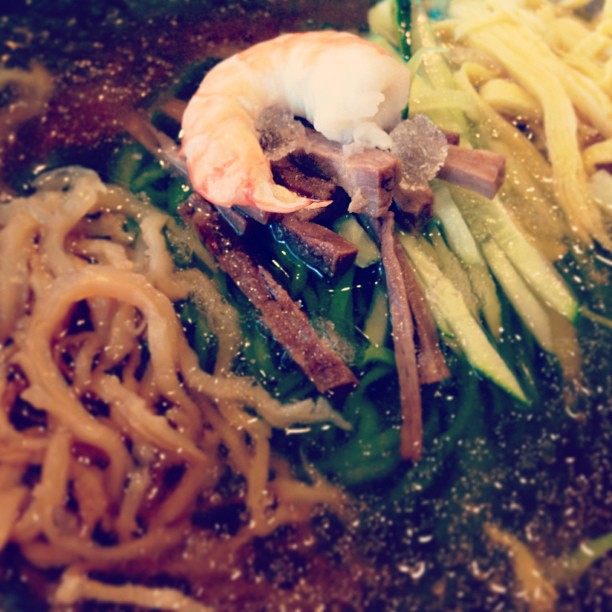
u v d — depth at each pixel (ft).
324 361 0.43
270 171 0.46
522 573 0.38
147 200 0.50
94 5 0.60
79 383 0.43
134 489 0.40
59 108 0.54
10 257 0.46
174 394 0.43
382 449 0.41
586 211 0.49
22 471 0.41
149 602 0.37
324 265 0.46
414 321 0.44
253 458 0.41
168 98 0.55
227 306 0.46
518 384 0.43
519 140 0.53
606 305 0.46
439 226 0.48
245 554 0.39
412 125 0.47
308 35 0.51
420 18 0.59
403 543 0.39
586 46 0.57
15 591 0.37
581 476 0.40
